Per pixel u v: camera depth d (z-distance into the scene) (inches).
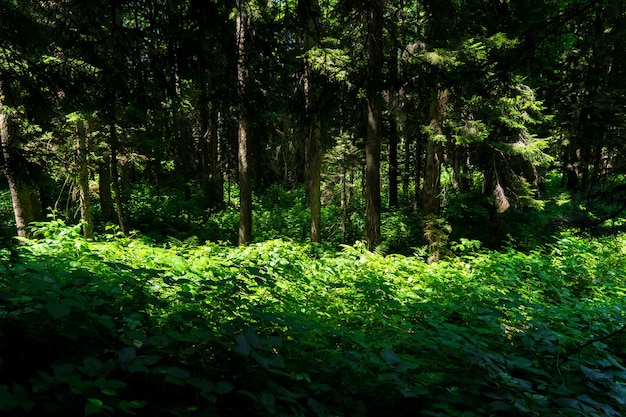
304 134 552.4
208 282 138.9
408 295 229.3
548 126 644.1
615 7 288.0
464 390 116.6
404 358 117.3
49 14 234.4
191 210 734.5
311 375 111.6
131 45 171.2
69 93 184.1
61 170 433.7
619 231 386.0
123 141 518.9
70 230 263.1
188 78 182.5
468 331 158.7
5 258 167.3
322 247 474.6
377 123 490.6
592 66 641.6
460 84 201.2
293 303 179.2
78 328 102.1
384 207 808.3
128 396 90.0
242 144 536.4
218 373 105.0
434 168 471.5
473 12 280.7
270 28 182.9
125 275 165.6
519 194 522.0
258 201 850.1
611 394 110.7
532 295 242.8
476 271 291.1
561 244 388.5
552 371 134.6
